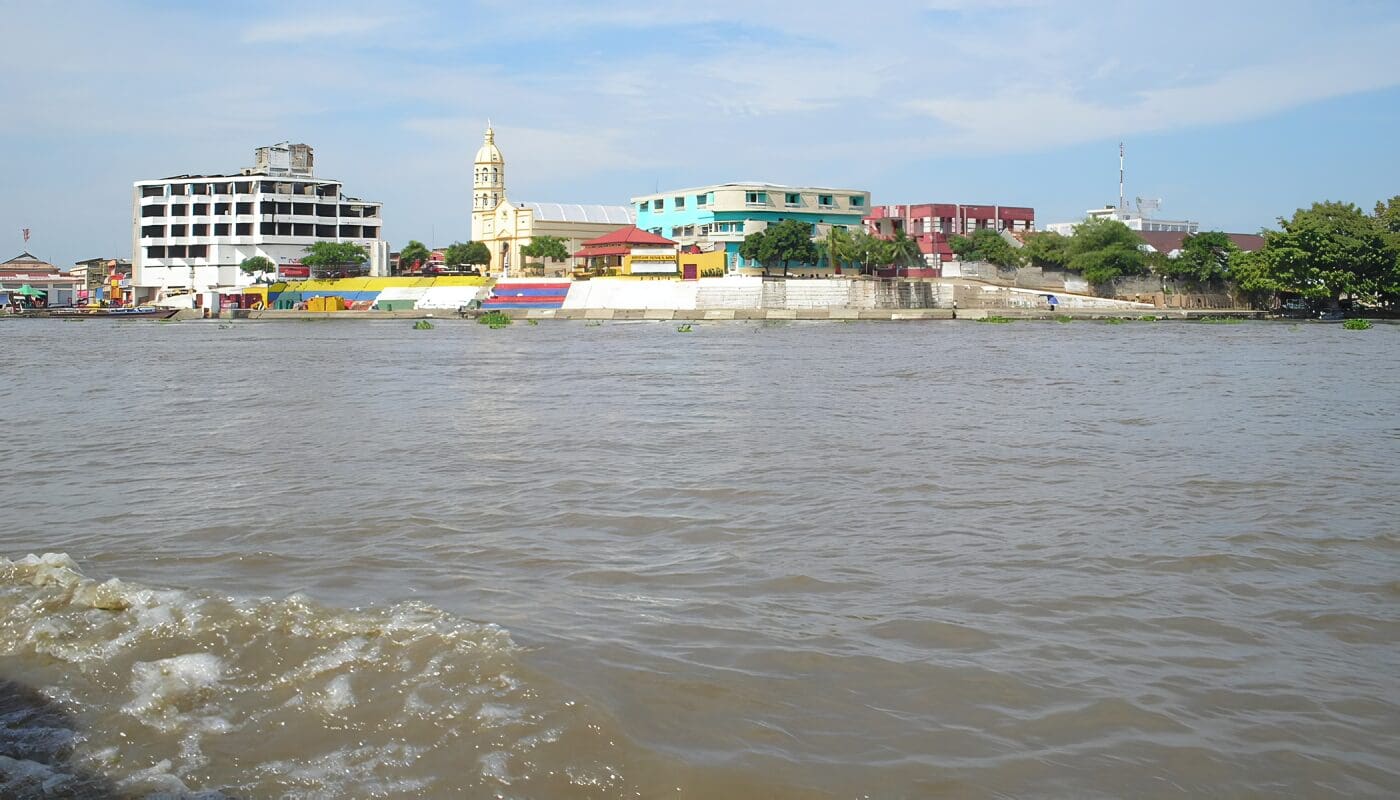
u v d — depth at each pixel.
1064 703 7.31
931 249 123.25
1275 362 41.72
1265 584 10.09
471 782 6.14
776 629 8.77
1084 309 101.00
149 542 11.84
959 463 16.95
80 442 20.03
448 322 99.50
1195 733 6.88
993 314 98.44
